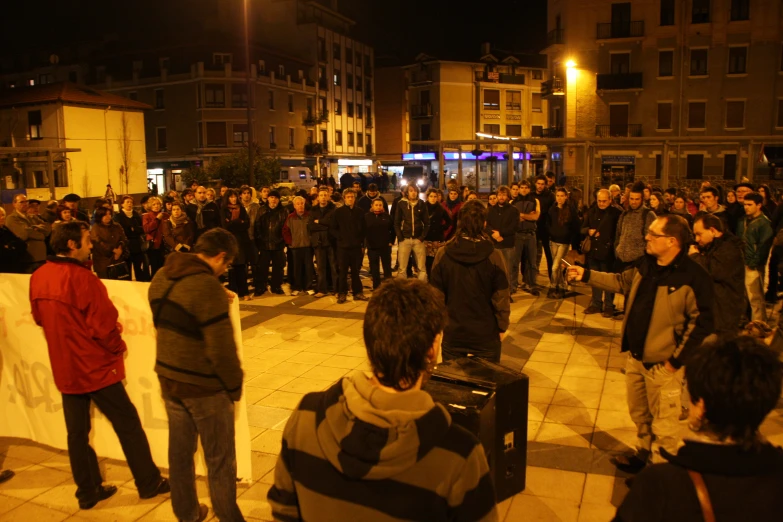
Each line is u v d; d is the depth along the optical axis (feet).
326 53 203.62
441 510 5.23
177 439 11.44
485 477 5.50
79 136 133.59
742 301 16.81
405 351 5.45
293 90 187.01
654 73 124.88
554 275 32.55
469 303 14.39
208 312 10.92
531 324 27.35
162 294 11.15
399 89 229.25
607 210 28.99
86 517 13.02
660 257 12.56
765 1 119.34
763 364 5.15
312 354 23.93
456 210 36.86
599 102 127.54
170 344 11.05
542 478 13.87
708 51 122.72
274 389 20.13
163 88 170.40
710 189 24.21
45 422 15.85
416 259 34.40
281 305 32.71
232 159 123.65
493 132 208.95
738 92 122.31
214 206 33.83
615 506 12.73
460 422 10.71
